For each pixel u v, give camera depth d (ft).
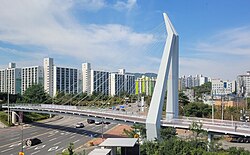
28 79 529.45
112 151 107.14
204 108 321.52
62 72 542.16
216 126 162.20
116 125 321.73
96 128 298.97
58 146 208.13
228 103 390.42
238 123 171.63
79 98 436.35
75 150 188.65
